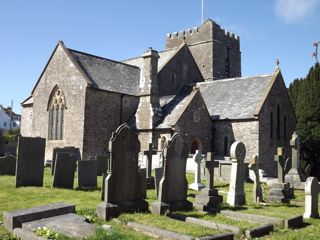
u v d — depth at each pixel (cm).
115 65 3375
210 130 3014
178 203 1183
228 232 913
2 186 1494
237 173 1395
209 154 1320
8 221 838
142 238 820
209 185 1305
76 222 838
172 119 2788
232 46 4612
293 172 2116
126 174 1099
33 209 887
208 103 3256
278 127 3069
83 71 2970
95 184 1681
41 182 1584
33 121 3316
